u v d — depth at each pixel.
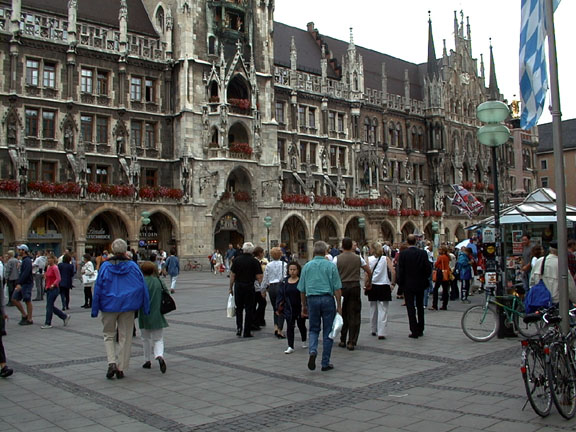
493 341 16.95
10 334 19.16
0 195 44.72
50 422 9.71
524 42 15.53
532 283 15.62
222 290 34.88
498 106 18.14
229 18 59.62
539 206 28.22
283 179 65.62
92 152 52.25
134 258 35.12
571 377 9.93
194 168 55.75
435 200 82.94
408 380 12.30
